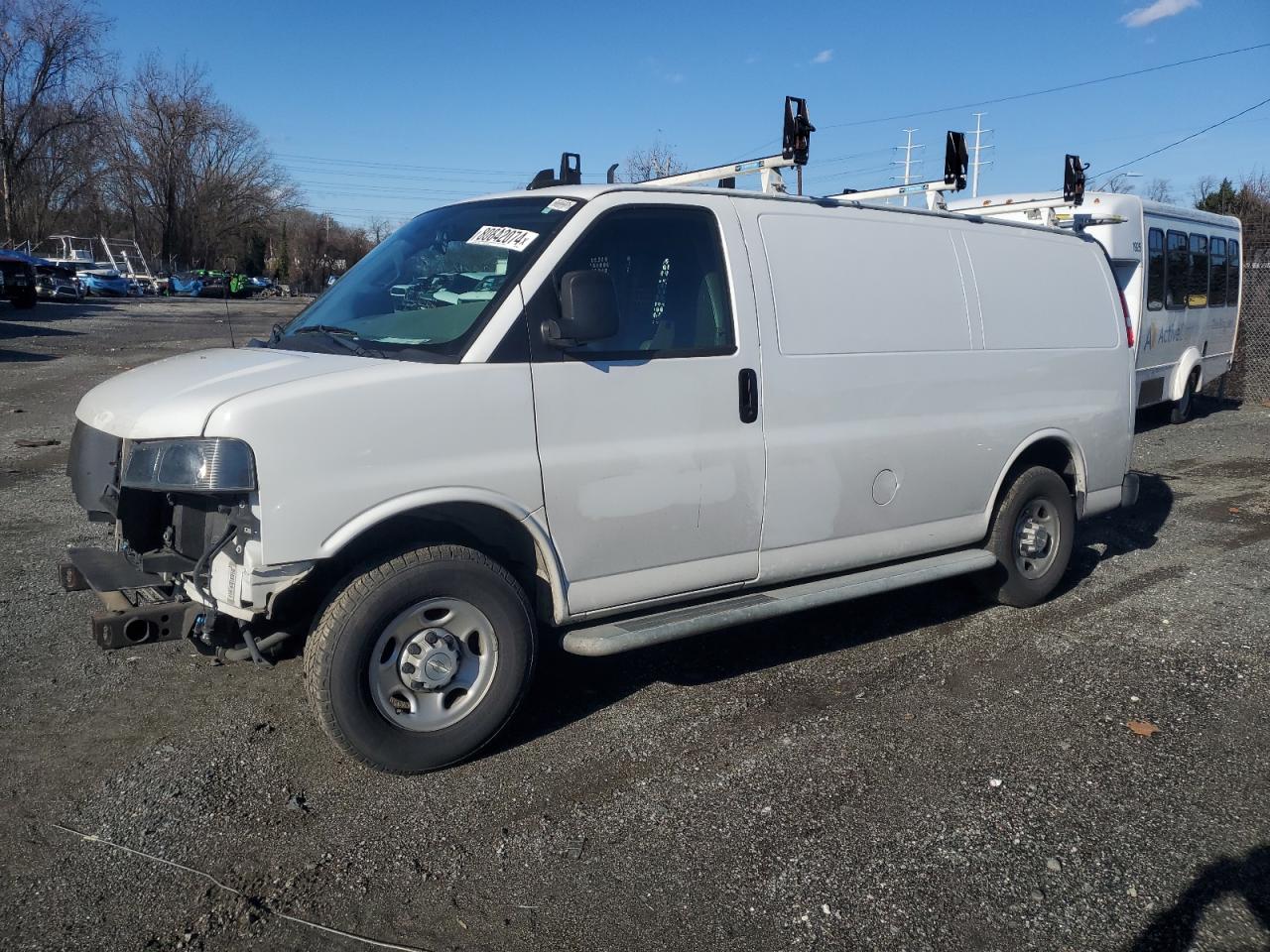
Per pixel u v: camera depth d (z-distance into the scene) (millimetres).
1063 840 3533
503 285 3979
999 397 5574
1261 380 18219
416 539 3908
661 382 4230
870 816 3676
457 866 3342
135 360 19688
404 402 3646
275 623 3852
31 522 7645
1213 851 3471
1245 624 5789
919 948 2969
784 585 4852
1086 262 6293
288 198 69688
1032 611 6039
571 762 4059
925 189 5551
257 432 3422
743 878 3299
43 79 60219
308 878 3262
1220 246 15570
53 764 3949
